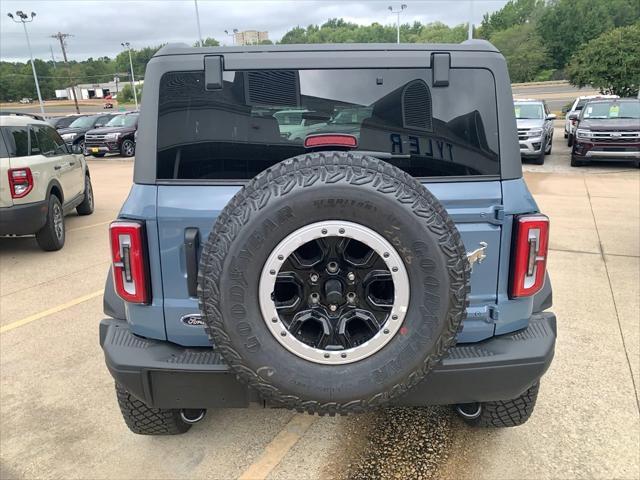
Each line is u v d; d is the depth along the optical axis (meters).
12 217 5.82
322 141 2.19
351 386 1.90
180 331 2.21
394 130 2.22
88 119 22.58
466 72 2.19
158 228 2.14
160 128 2.16
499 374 2.18
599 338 3.94
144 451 2.76
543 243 2.16
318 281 1.91
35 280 5.52
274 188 1.81
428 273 1.84
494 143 2.19
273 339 1.89
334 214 1.81
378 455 2.70
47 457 2.72
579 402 3.13
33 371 3.59
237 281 1.83
